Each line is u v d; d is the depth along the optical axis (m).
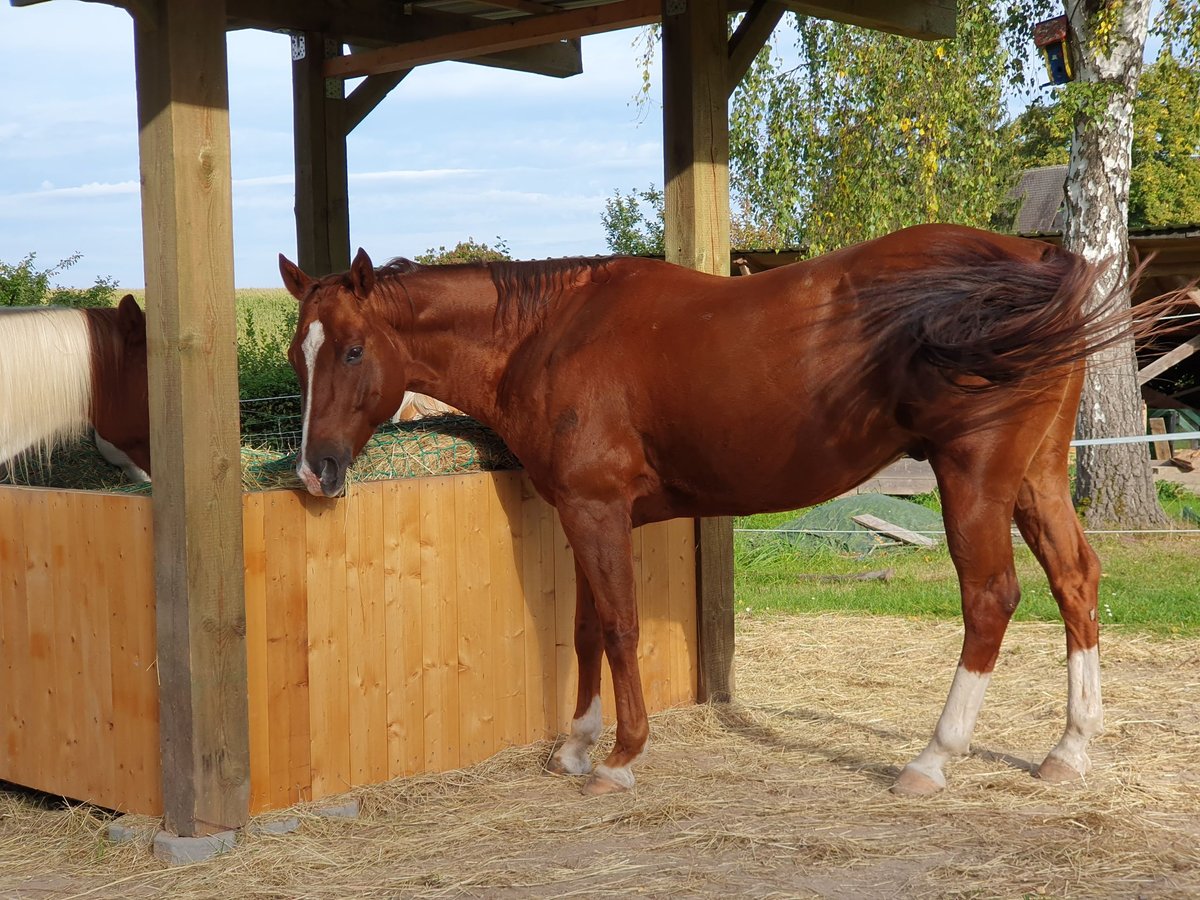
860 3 5.01
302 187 6.19
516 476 4.44
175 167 3.32
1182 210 26.14
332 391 3.78
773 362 3.62
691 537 5.05
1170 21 9.70
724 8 4.89
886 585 7.89
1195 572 7.80
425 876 3.20
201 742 3.42
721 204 4.95
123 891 3.19
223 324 3.45
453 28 6.48
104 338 4.32
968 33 12.09
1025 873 3.10
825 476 3.72
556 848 3.42
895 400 3.53
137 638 3.61
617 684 3.98
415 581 4.09
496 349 4.11
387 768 4.02
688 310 3.81
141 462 4.50
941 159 12.95
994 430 3.47
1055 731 4.55
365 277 3.82
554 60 6.38
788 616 7.03
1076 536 3.90
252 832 3.53
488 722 4.36
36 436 4.17
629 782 3.95
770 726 4.76
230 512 3.47
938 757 3.81
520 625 4.47
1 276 12.00
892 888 3.03
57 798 4.17
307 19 5.92
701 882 3.11
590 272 4.13
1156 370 10.87
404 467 4.23
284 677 3.70
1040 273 3.35
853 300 3.54
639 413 3.85
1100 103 8.91
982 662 3.69
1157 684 5.25
